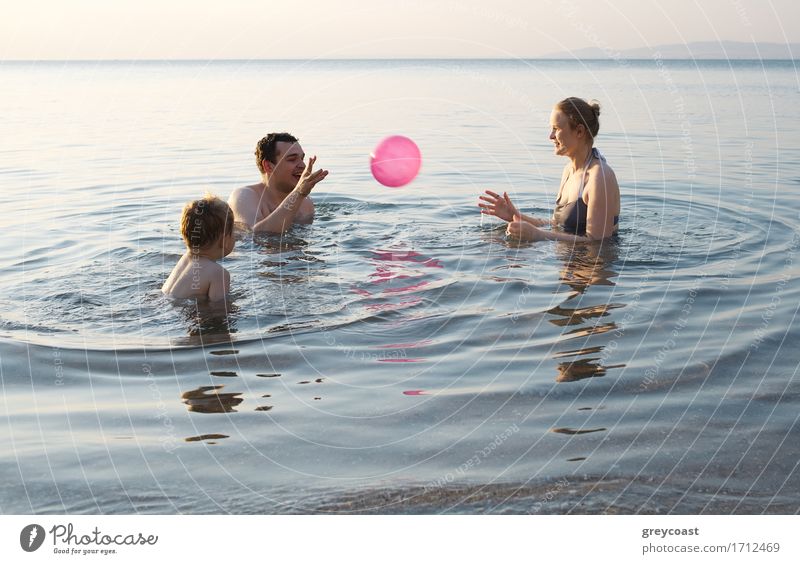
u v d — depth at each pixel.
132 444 2.48
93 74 59.78
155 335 3.49
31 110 18.16
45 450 2.45
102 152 10.32
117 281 4.33
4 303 3.94
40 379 3.02
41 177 8.31
